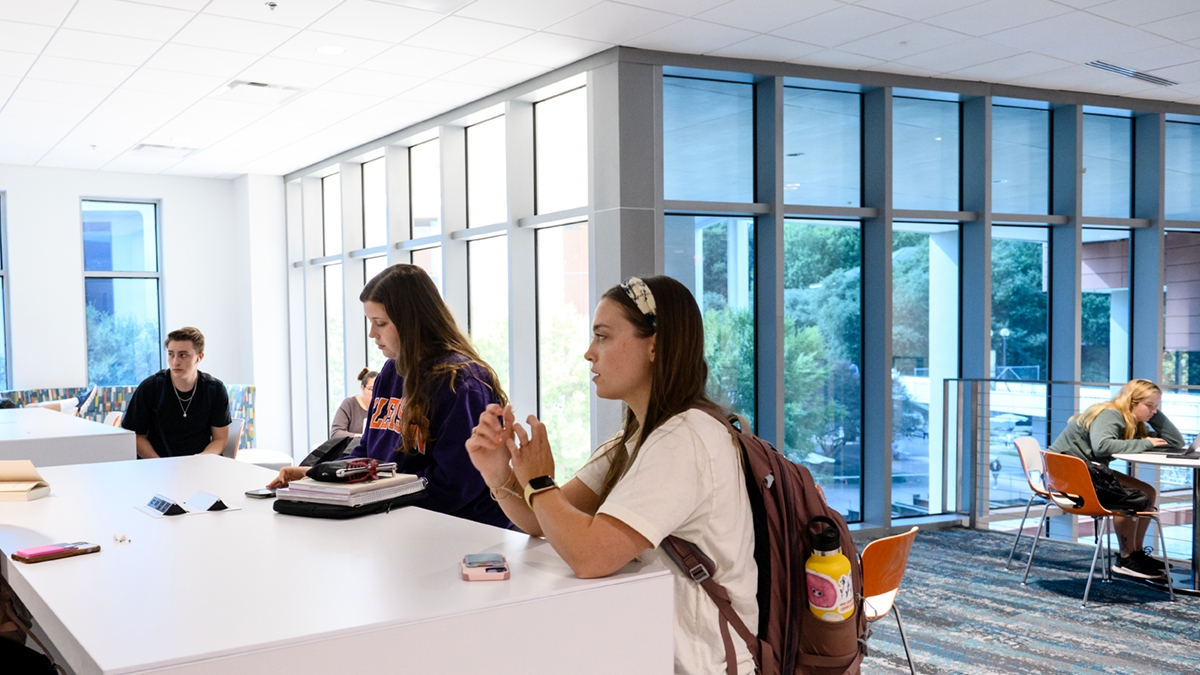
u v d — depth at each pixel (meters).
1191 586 4.76
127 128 7.31
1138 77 6.31
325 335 9.69
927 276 6.59
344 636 1.05
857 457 6.44
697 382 1.55
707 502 1.44
